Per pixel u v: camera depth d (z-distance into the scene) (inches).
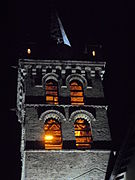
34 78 1716.3
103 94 1699.1
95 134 1573.6
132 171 1222.9
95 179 1459.2
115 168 1285.7
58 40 1919.3
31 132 1546.5
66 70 1759.4
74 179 1455.5
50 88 1721.2
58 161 1483.8
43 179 1449.3
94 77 1753.2
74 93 1716.3
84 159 1494.8
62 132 1566.2
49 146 1544.0
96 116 1622.8
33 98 1647.4
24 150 1491.1
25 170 1457.9
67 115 1611.7
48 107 1620.3
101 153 1513.3
